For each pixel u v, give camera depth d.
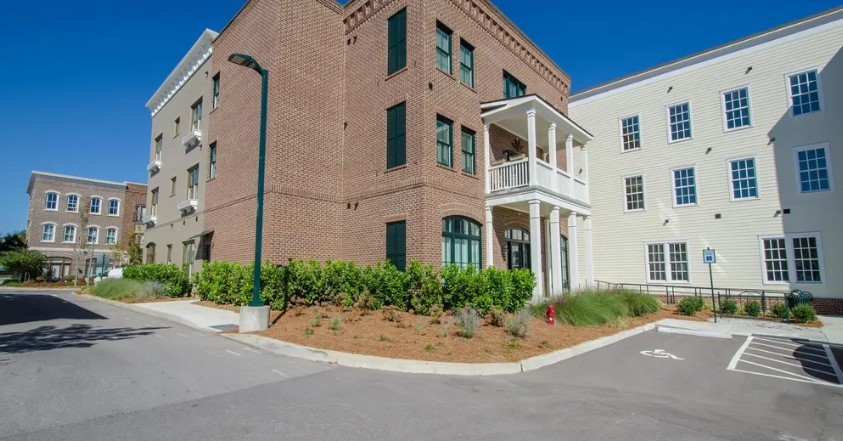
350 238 15.96
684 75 21.14
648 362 8.67
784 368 8.35
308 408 5.21
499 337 9.45
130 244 35.50
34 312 14.57
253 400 5.46
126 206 51.50
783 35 18.56
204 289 16.38
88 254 47.25
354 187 16.11
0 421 4.54
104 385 5.90
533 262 14.76
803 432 5.00
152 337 9.66
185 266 20.52
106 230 49.81
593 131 23.88
